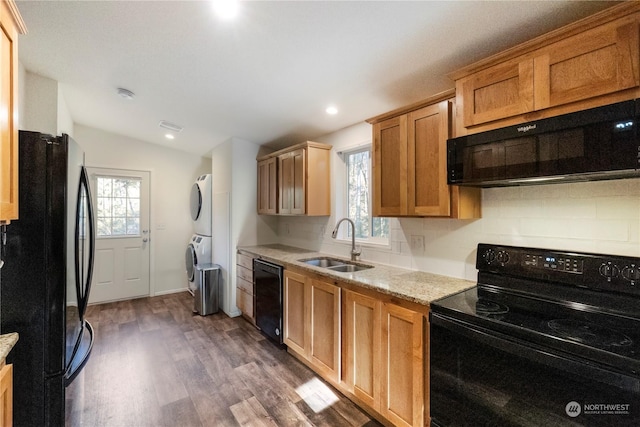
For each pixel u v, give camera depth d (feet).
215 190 14.15
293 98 8.19
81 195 5.86
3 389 3.59
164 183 15.62
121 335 10.50
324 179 10.37
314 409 6.63
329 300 7.31
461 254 6.61
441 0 4.28
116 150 14.30
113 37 6.04
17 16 3.79
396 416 5.62
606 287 4.39
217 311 12.97
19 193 4.66
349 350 6.74
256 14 5.02
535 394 3.71
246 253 11.55
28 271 4.72
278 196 11.47
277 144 12.99
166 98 9.03
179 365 8.48
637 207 4.44
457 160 5.31
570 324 4.00
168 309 13.33
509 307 4.70
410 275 6.97
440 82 6.61
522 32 4.83
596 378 3.23
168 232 15.79
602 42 3.78
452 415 4.62
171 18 5.35
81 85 8.59
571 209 5.05
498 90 4.83
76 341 5.59
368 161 9.50
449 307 4.70
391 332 5.74
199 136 12.88
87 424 6.10
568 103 4.09
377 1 4.44
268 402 6.86
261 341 10.08
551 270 4.93
